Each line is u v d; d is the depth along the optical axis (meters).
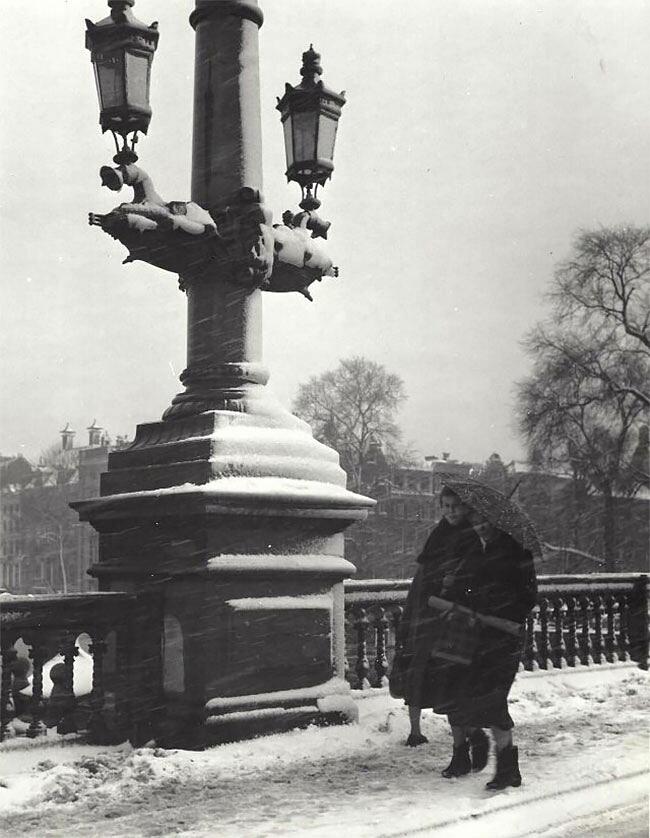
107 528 6.88
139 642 6.40
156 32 6.55
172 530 6.43
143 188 6.50
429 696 6.06
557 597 9.78
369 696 7.73
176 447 6.53
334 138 7.71
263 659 6.40
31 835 4.54
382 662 8.09
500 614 5.49
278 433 6.71
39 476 85.94
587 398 37.56
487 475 40.59
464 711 5.40
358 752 6.29
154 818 4.80
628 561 39.00
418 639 6.13
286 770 5.80
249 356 6.95
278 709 6.45
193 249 6.68
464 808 4.91
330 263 7.43
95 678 6.23
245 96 7.04
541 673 9.34
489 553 5.61
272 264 6.77
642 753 6.21
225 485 6.21
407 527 55.62
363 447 54.53
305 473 6.62
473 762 5.79
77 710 6.59
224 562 6.22
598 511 38.09
